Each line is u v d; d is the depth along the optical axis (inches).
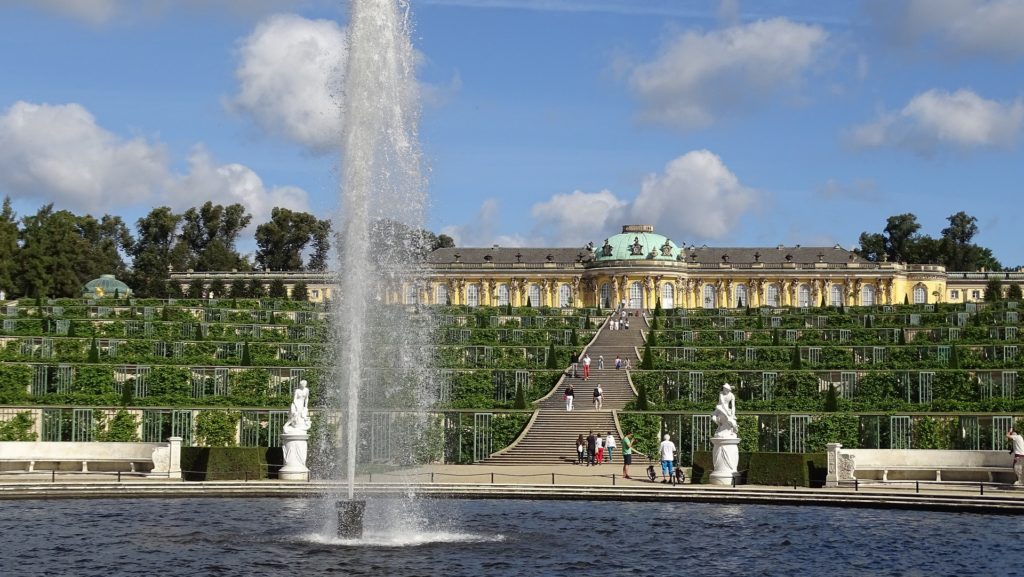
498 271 7381.9
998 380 3309.5
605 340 4542.3
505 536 1702.8
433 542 1651.1
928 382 3356.3
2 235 5698.8
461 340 4473.4
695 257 7529.5
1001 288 6574.8
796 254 7544.3
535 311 5777.6
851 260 7372.1
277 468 2381.9
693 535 1712.6
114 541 1642.5
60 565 1482.5
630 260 7116.1
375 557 1541.6
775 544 1642.5
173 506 2007.9
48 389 3211.1
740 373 3440.0
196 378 3287.4
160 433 2952.8
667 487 2159.2
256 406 3157.0
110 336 3973.9
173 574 1435.8
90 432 2933.1
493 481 2229.3
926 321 4884.4
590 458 2738.7
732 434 2265.0
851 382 3422.7
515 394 3479.3
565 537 1694.1
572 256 7647.6
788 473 2206.0
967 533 1726.1
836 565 1509.6
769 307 5944.9
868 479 2365.9
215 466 2317.9
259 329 4311.0
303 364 3545.8
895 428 2856.8
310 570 1459.2
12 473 2409.0
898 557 1553.9
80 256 6422.2
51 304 4997.5
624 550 1599.4
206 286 7076.8
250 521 1829.5
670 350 4057.6
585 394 3417.8
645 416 2970.0
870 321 4987.7
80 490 2127.2
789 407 3213.6
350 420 1708.9
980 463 2345.0
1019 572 1466.5
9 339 3651.6
